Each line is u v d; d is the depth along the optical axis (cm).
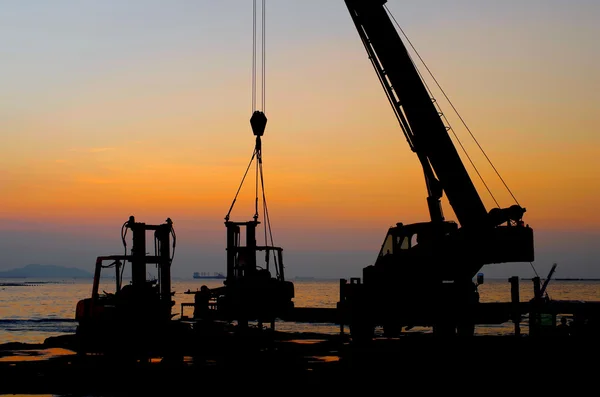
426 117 2867
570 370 2331
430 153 2881
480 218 2869
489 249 2830
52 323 5212
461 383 2227
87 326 2658
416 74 2878
